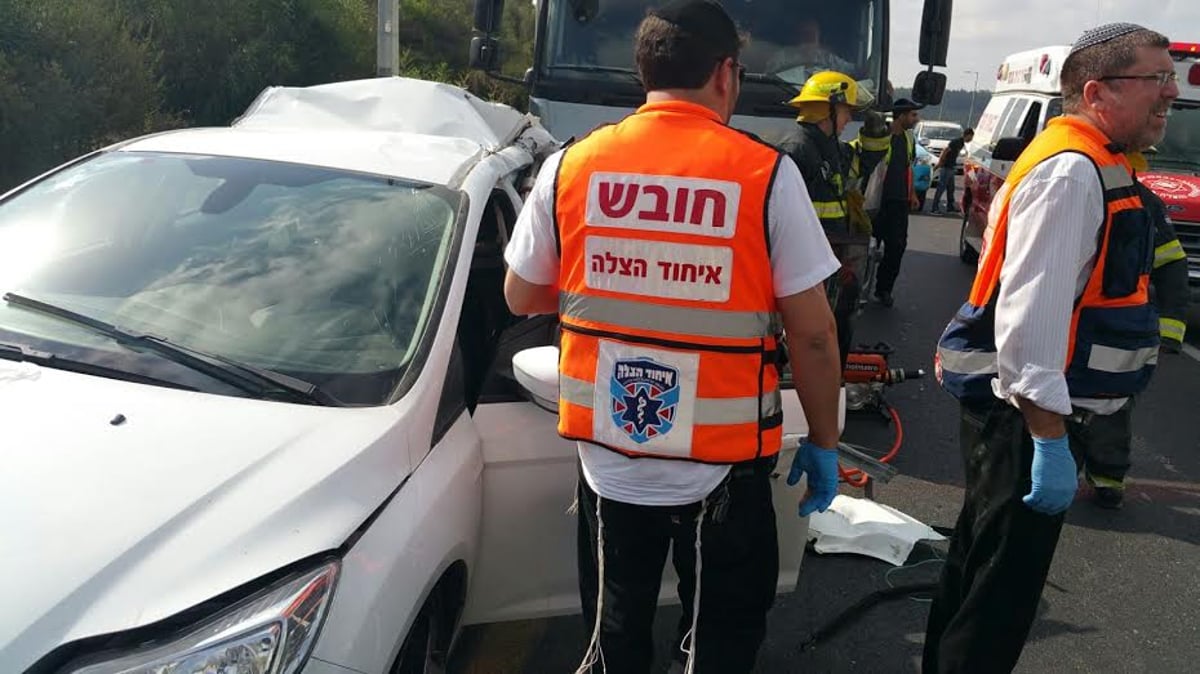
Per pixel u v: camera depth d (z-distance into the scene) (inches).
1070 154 84.7
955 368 97.4
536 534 99.8
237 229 105.5
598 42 236.1
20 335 88.4
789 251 73.5
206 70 506.3
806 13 236.2
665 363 74.2
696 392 74.2
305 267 100.7
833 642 129.5
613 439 77.0
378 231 105.6
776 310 77.4
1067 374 90.8
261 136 126.6
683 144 74.0
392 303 97.9
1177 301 105.2
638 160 74.5
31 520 65.3
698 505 78.0
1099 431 171.2
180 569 64.5
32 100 323.0
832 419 81.8
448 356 95.3
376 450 80.2
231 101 518.6
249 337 92.0
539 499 98.7
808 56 236.5
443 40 920.3
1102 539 165.0
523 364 92.0
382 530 76.5
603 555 82.3
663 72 76.0
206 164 115.2
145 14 472.7
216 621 63.2
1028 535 93.3
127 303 95.0
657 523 80.4
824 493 84.1
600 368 76.4
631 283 74.5
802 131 198.5
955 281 407.8
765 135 232.5
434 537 82.3
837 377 79.7
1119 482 174.2
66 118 335.3
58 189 112.1
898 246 321.4
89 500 67.7
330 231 105.1
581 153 77.7
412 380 90.1
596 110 236.8
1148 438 217.8
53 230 104.9
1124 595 147.4
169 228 105.5
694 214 72.5
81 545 64.1
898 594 139.3
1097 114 87.7
